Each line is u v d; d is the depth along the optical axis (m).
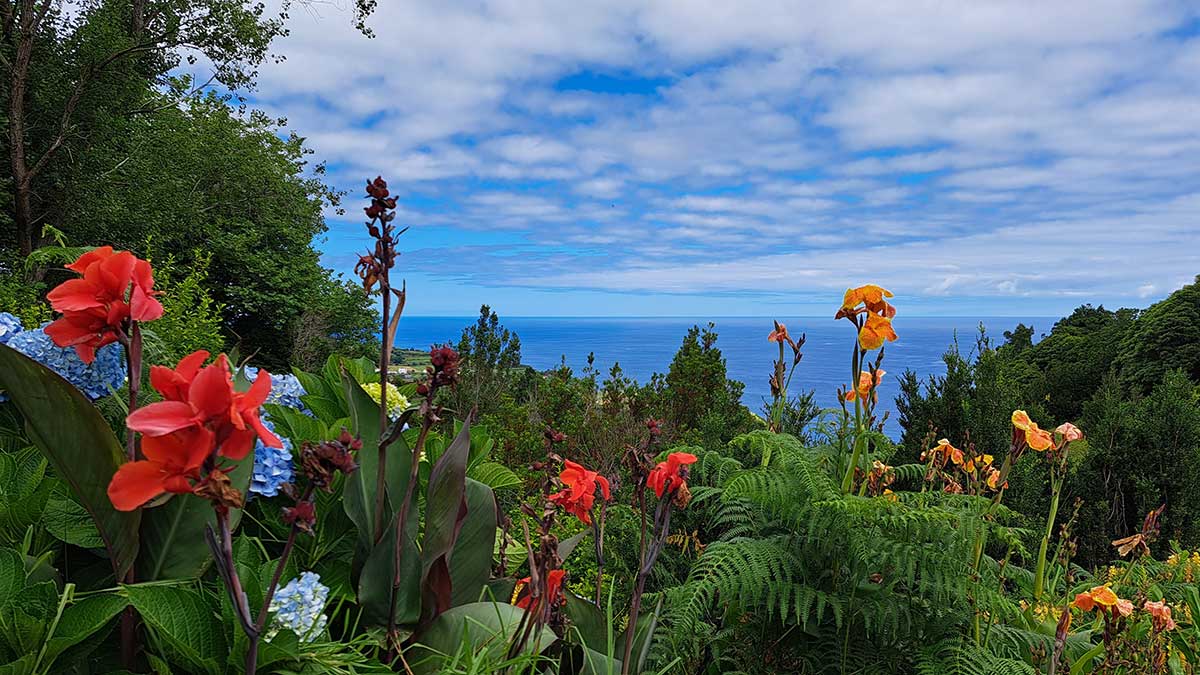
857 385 2.77
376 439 1.74
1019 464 6.49
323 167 27.77
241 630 1.26
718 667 2.80
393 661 1.56
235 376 1.87
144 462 0.97
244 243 22.53
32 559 1.44
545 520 1.67
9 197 11.78
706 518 3.41
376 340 26.34
